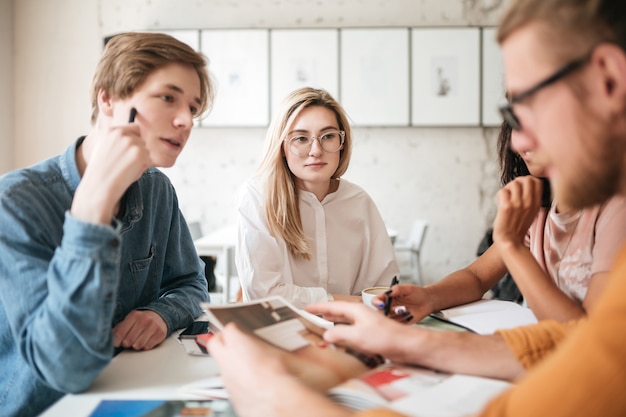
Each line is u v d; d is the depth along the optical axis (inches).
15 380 32.7
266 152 57.7
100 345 27.9
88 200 28.4
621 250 17.0
